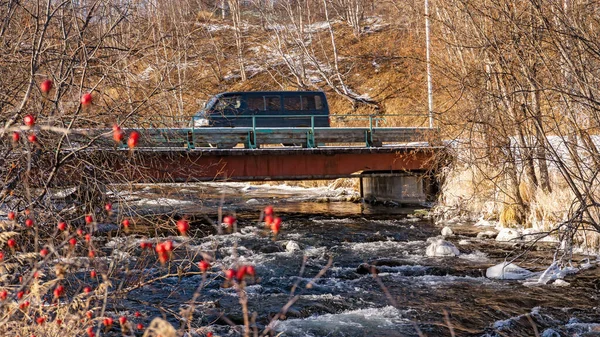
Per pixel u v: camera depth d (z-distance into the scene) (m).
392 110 35.44
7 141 6.16
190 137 18.09
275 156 18.31
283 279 10.51
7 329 4.15
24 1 8.30
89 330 4.10
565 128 12.10
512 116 13.48
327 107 24.36
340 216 19.12
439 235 15.13
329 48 45.91
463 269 11.13
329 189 27.52
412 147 19.25
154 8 11.02
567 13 9.88
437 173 20.03
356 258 12.45
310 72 43.09
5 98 7.21
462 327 8.09
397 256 12.62
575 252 12.09
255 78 41.78
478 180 17.22
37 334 4.02
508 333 7.79
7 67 7.64
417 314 8.64
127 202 8.48
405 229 16.25
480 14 12.19
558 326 8.01
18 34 8.18
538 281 10.21
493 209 17.06
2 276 4.36
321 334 7.78
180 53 9.27
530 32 10.10
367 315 8.59
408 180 21.14
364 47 44.59
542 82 10.97
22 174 5.86
